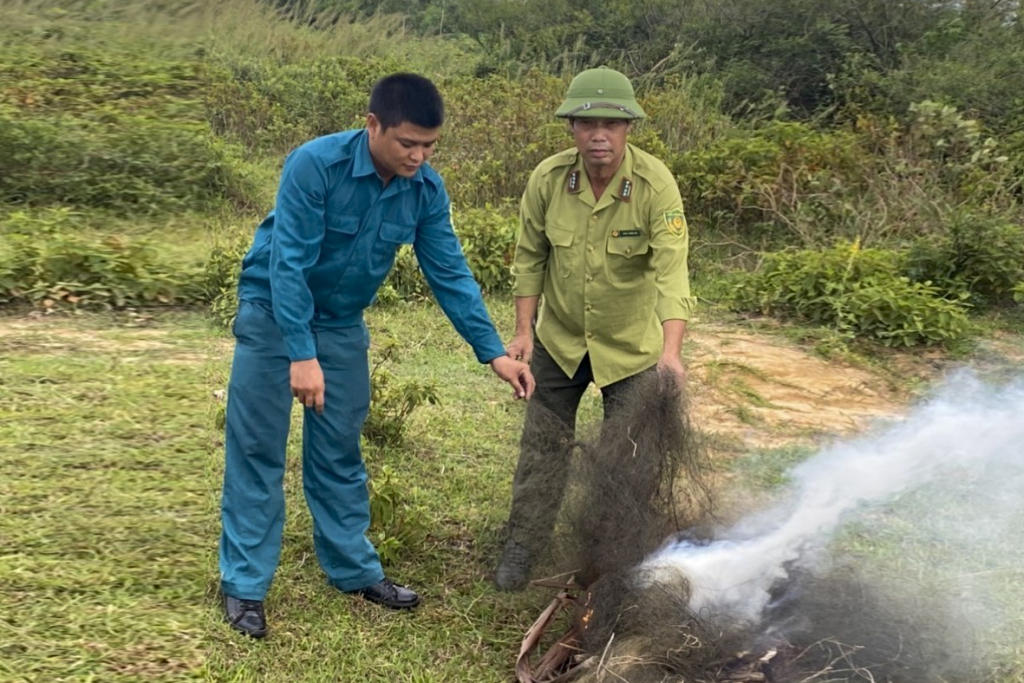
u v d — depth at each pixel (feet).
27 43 24.94
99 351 18.07
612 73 11.25
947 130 33.12
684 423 10.96
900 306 23.11
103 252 20.92
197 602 11.09
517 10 56.85
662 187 11.59
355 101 40.37
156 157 24.58
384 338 21.79
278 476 10.91
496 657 10.71
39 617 10.56
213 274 21.22
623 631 9.96
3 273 19.86
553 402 12.50
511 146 34.06
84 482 13.30
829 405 19.58
